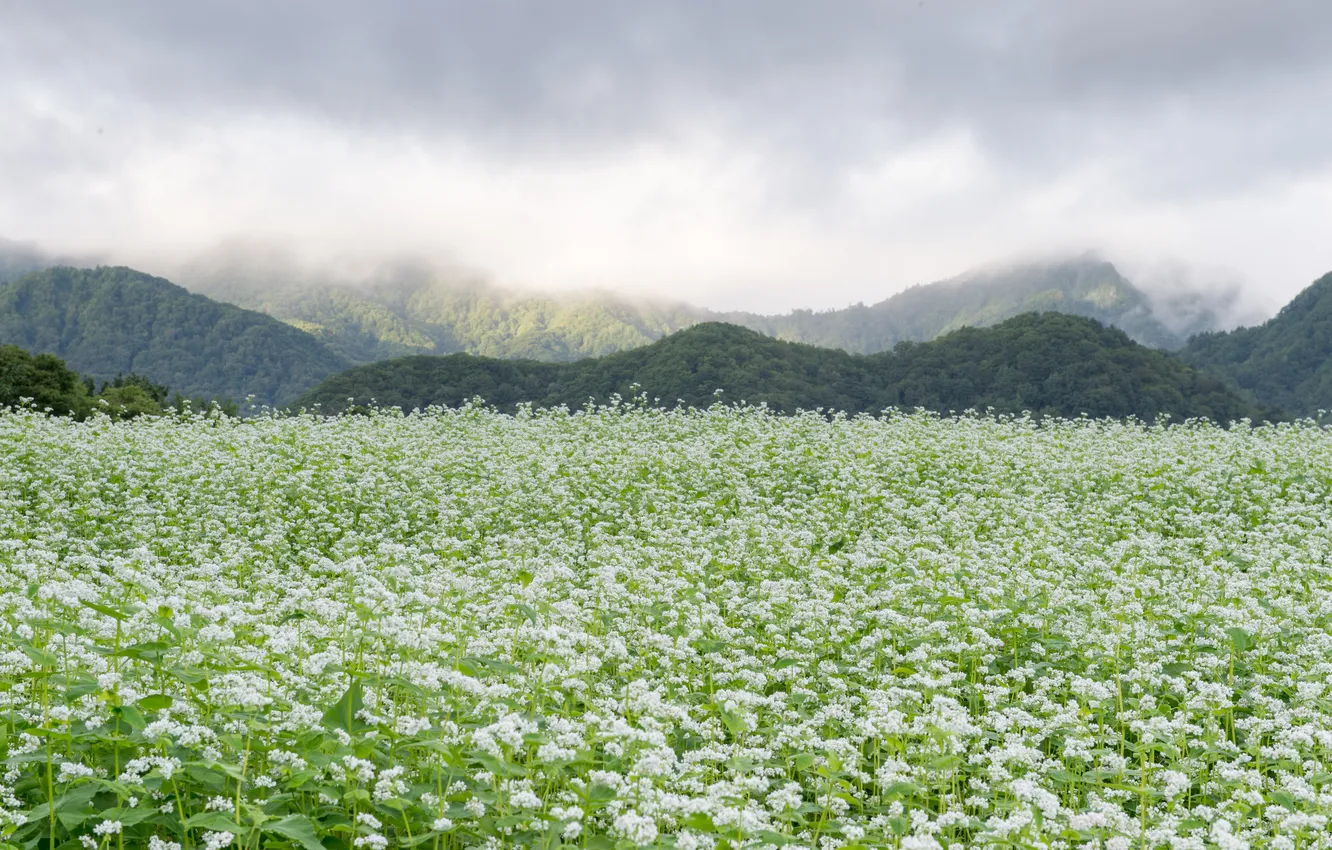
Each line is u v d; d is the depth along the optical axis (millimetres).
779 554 18141
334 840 6793
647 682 10562
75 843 6465
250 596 14984
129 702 7234
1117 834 7840
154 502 22406
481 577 15742
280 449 26656
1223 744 9797
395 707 8617
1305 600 15844
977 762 9219
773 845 7223
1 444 24969
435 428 33656
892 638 13227
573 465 26406
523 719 8453
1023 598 15094
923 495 24266
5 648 8680
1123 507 23734
